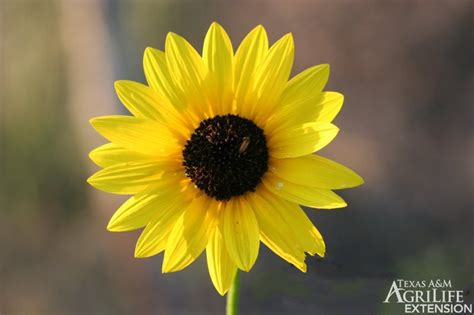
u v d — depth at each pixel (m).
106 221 0.93
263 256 0.75
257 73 0.52
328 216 0.83
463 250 0.79
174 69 0.52
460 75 0.93
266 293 0.73
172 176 0.52
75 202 0.96
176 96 0.52
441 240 0.82
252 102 0.52
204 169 0.52
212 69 0.52
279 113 0.52
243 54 0.52
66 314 0.91
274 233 0.52
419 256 0.77
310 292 0.69
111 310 0.88
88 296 0.91
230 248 0.52
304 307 0.70
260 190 0.52
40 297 0.92
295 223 0.52
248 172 0.52
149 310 0.86
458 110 0.92
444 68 0.94
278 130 0.52
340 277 0.68
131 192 0.52
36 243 0.96
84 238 0.94
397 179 0.88
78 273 0.92
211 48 0.52
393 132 0.92
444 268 0.73
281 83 0.52
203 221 0.52
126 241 0.91
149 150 0.52
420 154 0.90
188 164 0.52
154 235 0.52
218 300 0.83
